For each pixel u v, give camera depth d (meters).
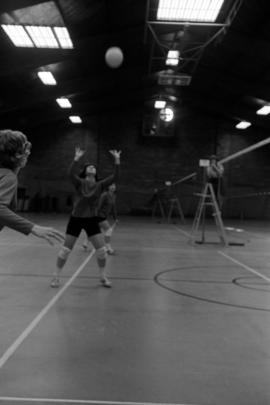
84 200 6.19
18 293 5.83
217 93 25.64
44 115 27.08
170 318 4.77
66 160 29.98
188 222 24.80
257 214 30.17
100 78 22.19
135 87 25.73
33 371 3.22
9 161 2.41
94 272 7.55
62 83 21.77
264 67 20.33
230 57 20.22
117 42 18.02
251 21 16.39
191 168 30.02
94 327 4.37
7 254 9.71
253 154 30.27
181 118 30.16
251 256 10.30
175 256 10.01
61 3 13.64
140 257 9.67
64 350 3.69
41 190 29.97
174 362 3.47
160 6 12.90
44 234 2.26
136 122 30.08
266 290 6.33
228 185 30.08
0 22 14.50
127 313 4.94
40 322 4.50
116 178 6.26
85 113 29.27
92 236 6.30
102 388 2.95
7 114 25.11
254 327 4.49
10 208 2.47
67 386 2.97
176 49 17.91
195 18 13.54
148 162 30.06
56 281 6.27
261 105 25.25
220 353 3.70
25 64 18.06
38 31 15.32
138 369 3.31
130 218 27.16
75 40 16.81
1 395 2.81
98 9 14.88
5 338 3.98
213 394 2.90
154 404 2.72
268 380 3.15
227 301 5.61
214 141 30.06
